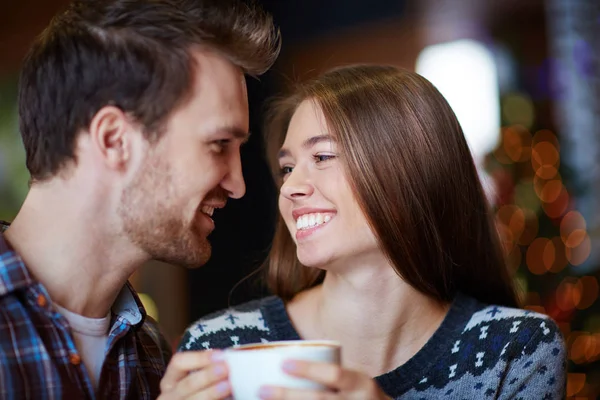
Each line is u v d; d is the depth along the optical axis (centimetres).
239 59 110
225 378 90
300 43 497
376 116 143
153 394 123
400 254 140
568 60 480
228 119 108
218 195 113
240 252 401
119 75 102
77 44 104
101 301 108
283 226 165
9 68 422
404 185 142
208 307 400
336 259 140
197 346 148
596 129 464
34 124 105
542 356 144
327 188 140
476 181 161
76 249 104
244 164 399
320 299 153
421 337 148
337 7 495
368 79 148
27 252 104
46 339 100
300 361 86
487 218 164
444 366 143
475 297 165
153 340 132
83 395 102
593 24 478
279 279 163
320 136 141
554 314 310
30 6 411
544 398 144
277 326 150
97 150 102
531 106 393
